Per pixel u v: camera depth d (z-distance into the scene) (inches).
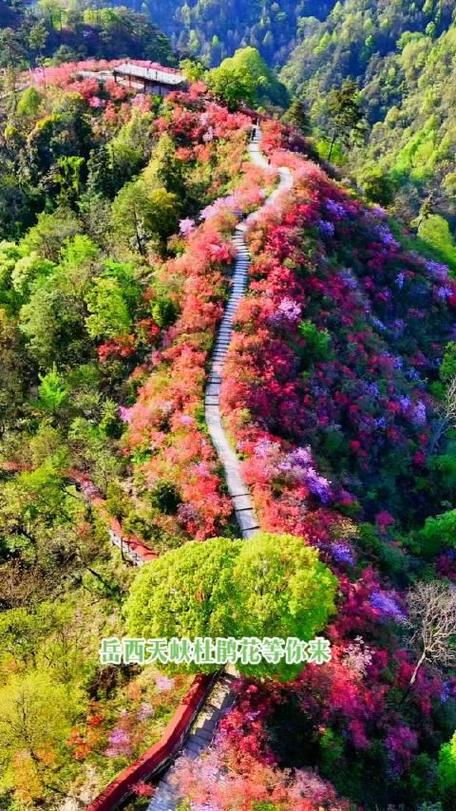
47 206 2623.0
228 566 1034.7
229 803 895.1
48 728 1003.3
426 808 1037.2
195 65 3437.5
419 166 5930.1
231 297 1893.5
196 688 1065.5
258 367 1700.3
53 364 1750.7
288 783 941.8
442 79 7214.6
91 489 1485.0
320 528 1360.7
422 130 6486.2
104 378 1800.0
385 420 1905.8
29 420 1704.0
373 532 1553.9
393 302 2418.8
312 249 2112.5
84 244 1989.4
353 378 1894.7
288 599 997.2
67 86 3083.2
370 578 1368.1
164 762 991.6
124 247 2235.5
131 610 1032.8
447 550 1717.5
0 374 1825.8
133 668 1189.7
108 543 1414.9
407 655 1270.9
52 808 1009.5
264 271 1964.8
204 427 1545.3
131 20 4749.0
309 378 1779.0
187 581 1018.1
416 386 2197.3
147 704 1100.5
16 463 1576.0
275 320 1813.5
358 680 1118.4
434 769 1109.7
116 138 2763.3
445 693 1274.6
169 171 2397.9
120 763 1038.4
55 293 1841.8
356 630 1229.1
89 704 1133.7
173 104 2844.5
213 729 1039.6
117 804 947.3
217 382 1678.2
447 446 2066.9
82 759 1056.8
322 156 3292.3
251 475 1418.6
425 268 2568.9
